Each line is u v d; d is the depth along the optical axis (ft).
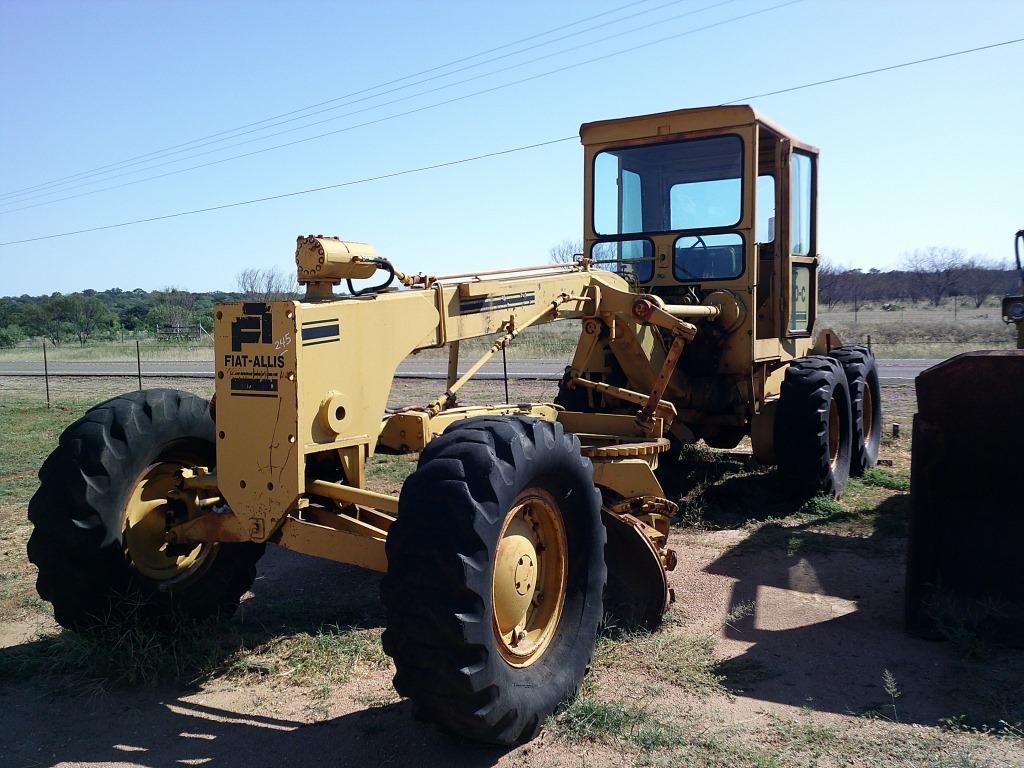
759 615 15.64
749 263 21.93
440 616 9.73
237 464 11.78
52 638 14.65
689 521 21.95
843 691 12.50
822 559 18.86
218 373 11.84
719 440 25.84
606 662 13.51
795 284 25.89
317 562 19.57
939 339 90.02
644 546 14.80
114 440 13.29
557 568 12.40
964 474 14.58
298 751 10.91
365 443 12.35
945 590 14.82
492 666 10.01
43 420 46.32
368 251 12.80
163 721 11.80
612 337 18.86
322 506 12.53
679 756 10.62
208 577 14.71
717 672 13.23
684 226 22.86
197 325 166.91
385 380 12.69
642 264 23.26
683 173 22.75
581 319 18.69
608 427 18.47
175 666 13.17
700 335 22.21
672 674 13.08
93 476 12.99
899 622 15.15
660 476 25.85
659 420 17.92
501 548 11.21
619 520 14.93
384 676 13.15
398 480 27.61
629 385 21.97
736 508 23.22
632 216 23.59
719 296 22.13
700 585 17.30
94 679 13.01
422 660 9.90
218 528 12.44
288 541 11.80
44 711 12.14
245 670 13.35
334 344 11.78
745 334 22.09
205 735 11.37
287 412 11.27
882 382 52.34
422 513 10.09
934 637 14.32
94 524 12.93
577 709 11.69
